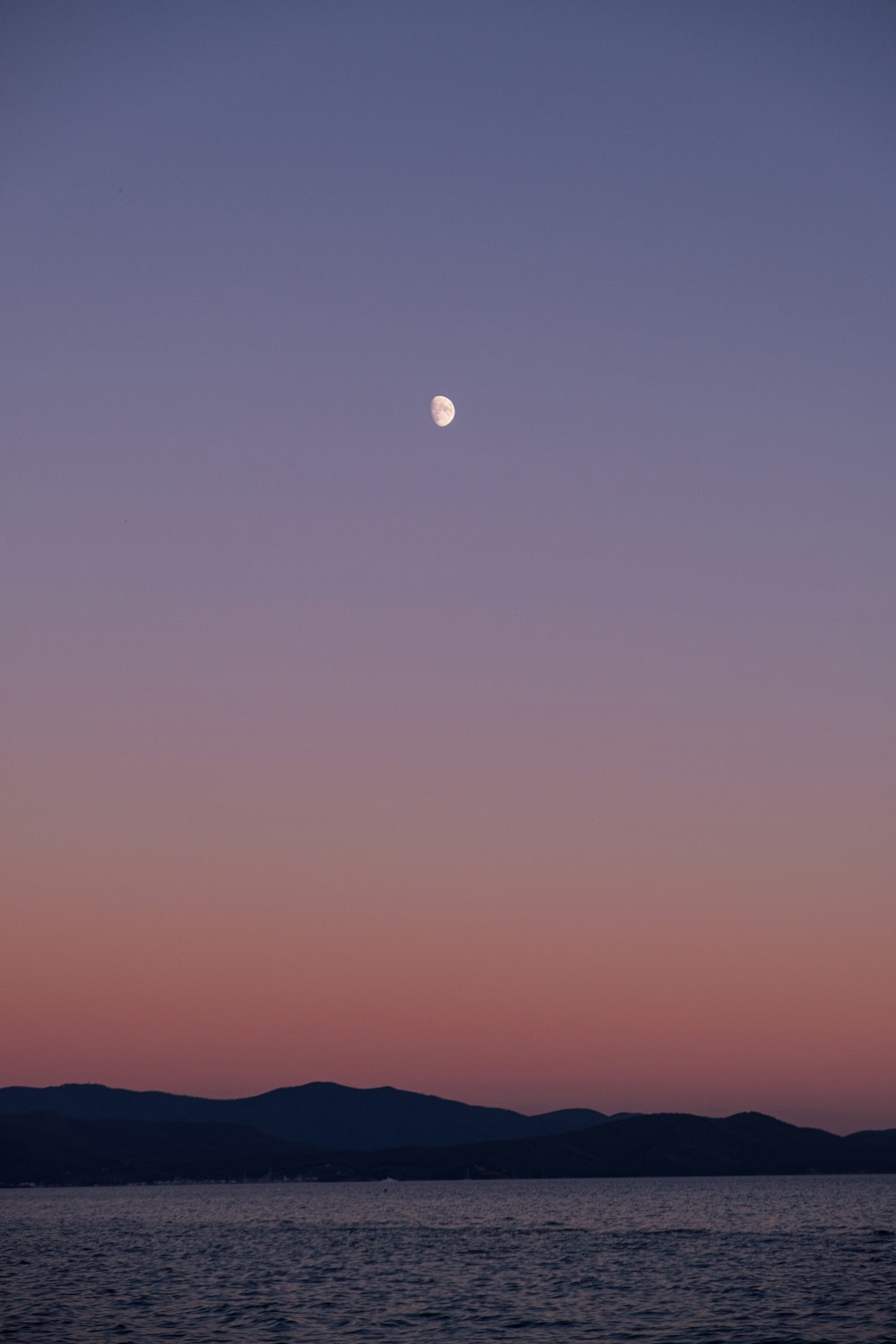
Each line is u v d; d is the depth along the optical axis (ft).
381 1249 548.31
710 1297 348.18
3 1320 308.60
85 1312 323.57
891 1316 304.71
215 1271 445.78
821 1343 267.18
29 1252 546.67
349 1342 274.36
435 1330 292.81
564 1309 326.85
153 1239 635.25
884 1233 623.77
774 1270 427.33
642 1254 501.56
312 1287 386.73
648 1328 292.40
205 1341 275.18
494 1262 472.85
